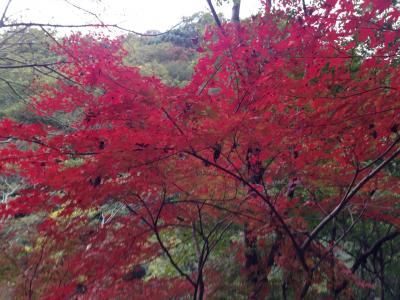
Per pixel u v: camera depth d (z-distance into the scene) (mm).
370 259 6191
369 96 3361
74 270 3527
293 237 4109
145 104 2898
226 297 4270
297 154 4066
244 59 3545
